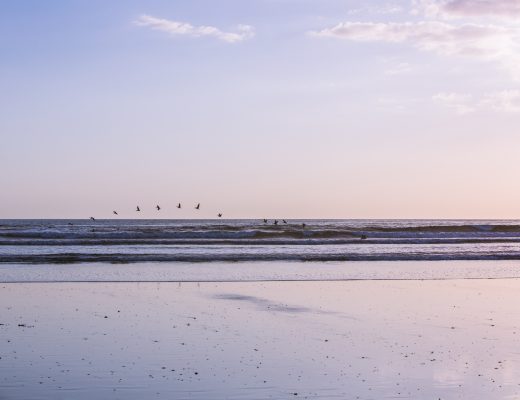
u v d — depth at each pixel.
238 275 30.52
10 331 17.42
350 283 28.25
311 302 22.89
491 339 17.28
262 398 12.05
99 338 16.72
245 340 16.70
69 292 24.64
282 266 34.47
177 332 17.59
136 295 24.11
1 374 13.23
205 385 12.77
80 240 50.72
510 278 30.91
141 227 89.31
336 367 14.21
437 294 25.30
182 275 30.25
